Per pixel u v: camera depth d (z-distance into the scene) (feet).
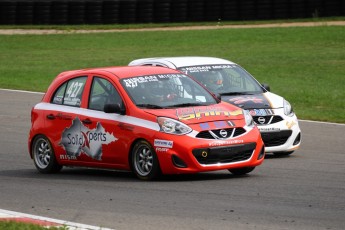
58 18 384.27
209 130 98.48
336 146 134.21
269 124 121.90
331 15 364.17
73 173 114.42
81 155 108.88
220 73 132.77
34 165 124.36
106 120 104.99
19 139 152.25
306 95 213.25
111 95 106.63
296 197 86.69
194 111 101.24
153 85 106.63
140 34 357.41
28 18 385.91
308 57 285.23
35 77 262.88
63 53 321.11
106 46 332.60
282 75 252.83
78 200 89.45
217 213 79.10
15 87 237.25
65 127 111.04
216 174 105.91
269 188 92.89
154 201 86.53
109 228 73.46
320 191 90.38
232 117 101.55
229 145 98.32
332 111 184.34
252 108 122.93
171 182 99.04
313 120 169.37
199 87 108.47
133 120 101.86
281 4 369.30
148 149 100.12
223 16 374.63
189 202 85.25
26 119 177.88
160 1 379.76
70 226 73.61
